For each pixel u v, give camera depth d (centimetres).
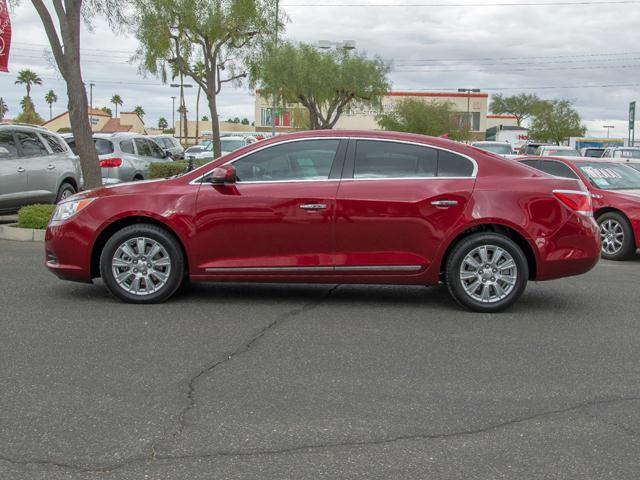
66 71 1237
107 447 367
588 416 418
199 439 378
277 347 550
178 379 471
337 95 3872
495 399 443
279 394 446
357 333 595
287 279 677
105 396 438
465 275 672
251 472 342
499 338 587
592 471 348
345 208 664
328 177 677
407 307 698
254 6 2378
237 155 688
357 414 416
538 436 388
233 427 394
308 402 434
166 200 673
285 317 646
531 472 346
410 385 467
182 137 8300
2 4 1423
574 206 673
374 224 665
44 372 480
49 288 753
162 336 575
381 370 497
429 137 695
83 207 684
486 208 663
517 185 672
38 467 344
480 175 676
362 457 359
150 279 683
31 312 646
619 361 528
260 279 678
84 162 1259
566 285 840
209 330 596
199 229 671
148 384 461
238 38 2514
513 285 670
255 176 682
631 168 1213
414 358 527
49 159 1277
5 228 1131
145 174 1756
